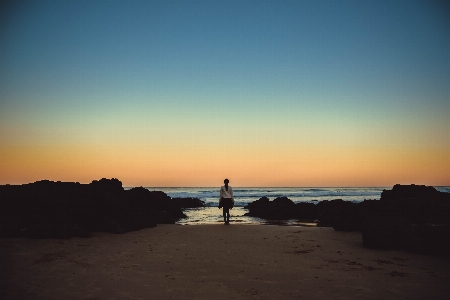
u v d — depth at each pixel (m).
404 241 9.44
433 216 10.30
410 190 14.62
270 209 23.64
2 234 10.66
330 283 6.26
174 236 12.00
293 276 6.73
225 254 8.83
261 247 9.92
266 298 5.45
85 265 7.34
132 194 21.41
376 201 15.40
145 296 5.46
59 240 10.39
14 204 12.48
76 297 5.34
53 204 12.87
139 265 7.46
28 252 8.53
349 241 11.16
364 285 6.14
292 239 11.51
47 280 6.20
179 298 5.39
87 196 13.70
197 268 7.28
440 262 7.97
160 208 22.53
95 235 11.83
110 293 5.56
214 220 21.27
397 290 5.86
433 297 5.52
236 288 5.94
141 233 12.73
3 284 5.94
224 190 16.78
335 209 16.86
